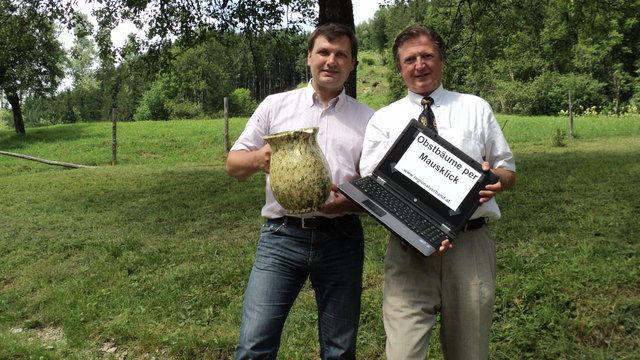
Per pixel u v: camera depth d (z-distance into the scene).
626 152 14.23
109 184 13.14
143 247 7.19
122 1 11.78
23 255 7.16
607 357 3.40
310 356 3.89
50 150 26.95
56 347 4.44
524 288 4.28
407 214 2.31
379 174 2.45
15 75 32.09
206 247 6.84
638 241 5.34
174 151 24.61
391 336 2.46
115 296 5.40
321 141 2.72
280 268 2.64
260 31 12.54
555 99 49.75
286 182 2.27
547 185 8.94
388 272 2.56
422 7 12.34
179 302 5.10
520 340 3.64
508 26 12.40
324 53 2.60
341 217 2.66
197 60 71.31
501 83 51.81
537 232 6.01
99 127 36.28
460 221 2.30
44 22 12.22
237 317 4.64
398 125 2.56
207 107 79.75
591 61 47.91
